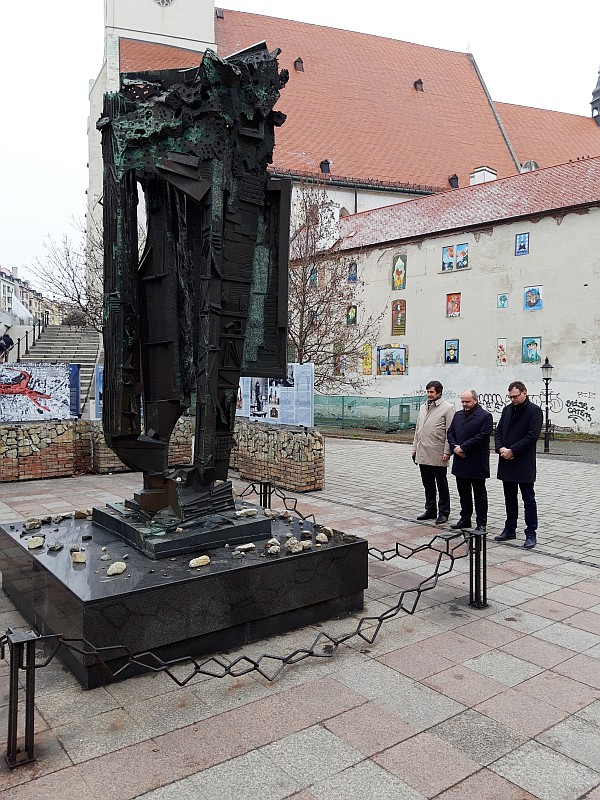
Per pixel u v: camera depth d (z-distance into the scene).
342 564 4.83
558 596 5.47
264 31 40.03
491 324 25.58
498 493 11.03
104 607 3.68
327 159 36.47
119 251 4.67
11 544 5.03
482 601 5.20
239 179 4.93
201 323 4.77
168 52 33.91
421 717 3.46
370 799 2.77
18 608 4.95
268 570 4.38
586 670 4.06
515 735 3.29
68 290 21.31
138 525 4.78
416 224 28.45
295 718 3.43
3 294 63.38
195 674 3.57
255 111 4.94
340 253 24.98
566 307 23.58
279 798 2.77
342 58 41.28
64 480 11.43
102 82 31.02
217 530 4.72
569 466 14.83
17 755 3.03
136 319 4.82
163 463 5.01
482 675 3.97
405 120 40.38
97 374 12.27
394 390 28.70
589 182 23.64
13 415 11.91
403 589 5.57
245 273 5.09
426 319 27.59
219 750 3.12
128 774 2.93
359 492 10.52
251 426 11.91
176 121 4.58
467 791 2.83
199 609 4.04
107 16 33.81
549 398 23.95
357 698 3.66
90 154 32.72
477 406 7.59
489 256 25.62
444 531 7.76
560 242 23.69
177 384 5.01
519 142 43.12
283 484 10.85
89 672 3.69
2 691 3.74
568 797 2.80
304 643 4.35
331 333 24.20
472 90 43.84
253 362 5.43
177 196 4.74
